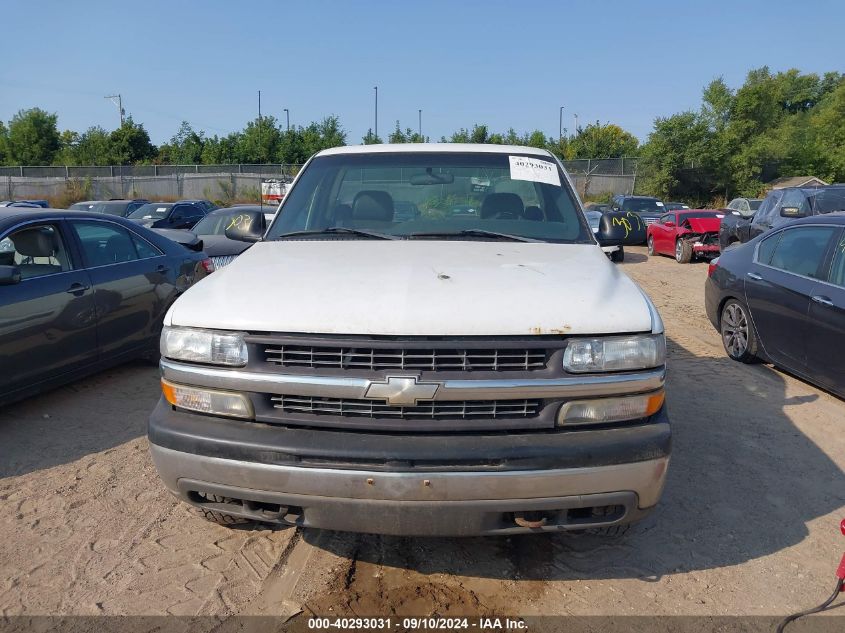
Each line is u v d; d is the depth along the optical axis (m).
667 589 2.92
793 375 6.05
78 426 4.76
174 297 6.20
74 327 5.05
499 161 4.14
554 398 2.52
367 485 2.44
